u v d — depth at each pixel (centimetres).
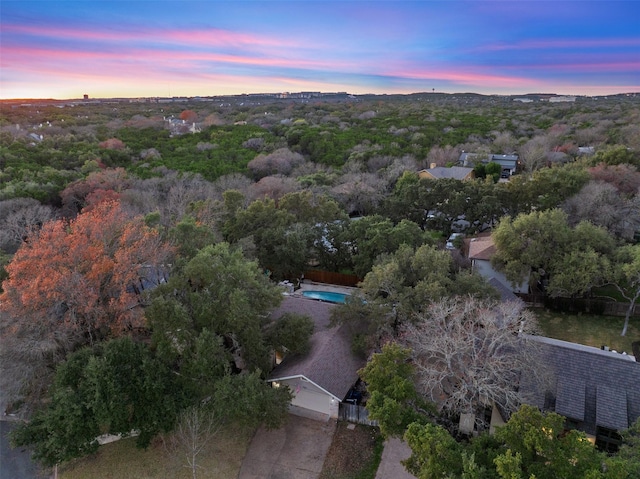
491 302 2584
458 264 3606
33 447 2103
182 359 2147
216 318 2186
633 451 1498
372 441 2186
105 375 1973
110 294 2434
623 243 3688
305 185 5575
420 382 2083
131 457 2122
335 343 2488
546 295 3434
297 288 3809
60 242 2395
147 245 2595
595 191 4091
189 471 2030
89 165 5931
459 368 2148
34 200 4494
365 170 6600
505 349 2245
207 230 3047
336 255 3931
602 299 3459
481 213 4331
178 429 2133
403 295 2545
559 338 3033
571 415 2008
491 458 1414
